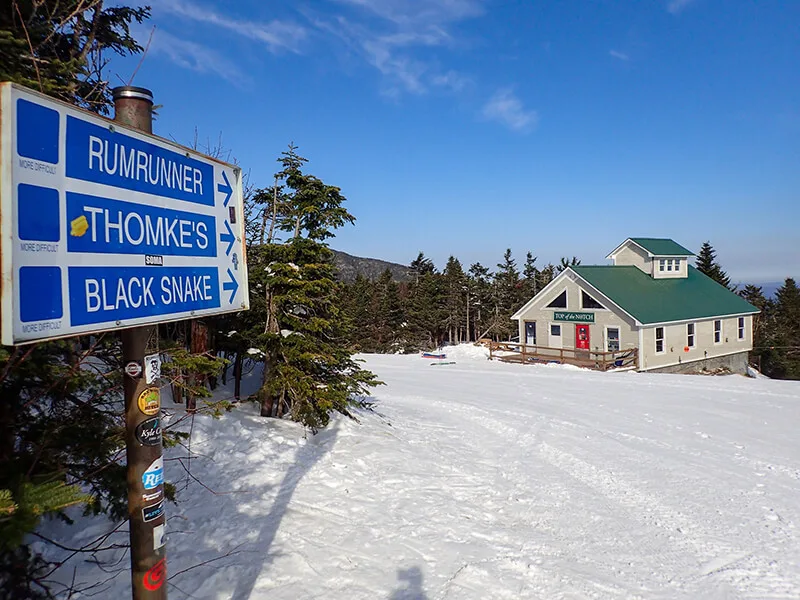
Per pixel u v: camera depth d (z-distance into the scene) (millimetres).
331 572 4555
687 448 9242
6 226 1525
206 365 5984
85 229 1794
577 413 12195
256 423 8844
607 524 6055
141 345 2102
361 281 57469
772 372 40500
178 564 4453
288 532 5273
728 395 14148
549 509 6484
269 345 9328
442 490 6953
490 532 5695
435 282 57625
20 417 3299
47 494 2146
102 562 4188
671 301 27000
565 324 27891
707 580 4844
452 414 12297
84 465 3510
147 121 2189
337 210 9562
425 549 5156
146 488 2109
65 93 3846
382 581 4477
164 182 2164
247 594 4090
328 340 9695
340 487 6711
